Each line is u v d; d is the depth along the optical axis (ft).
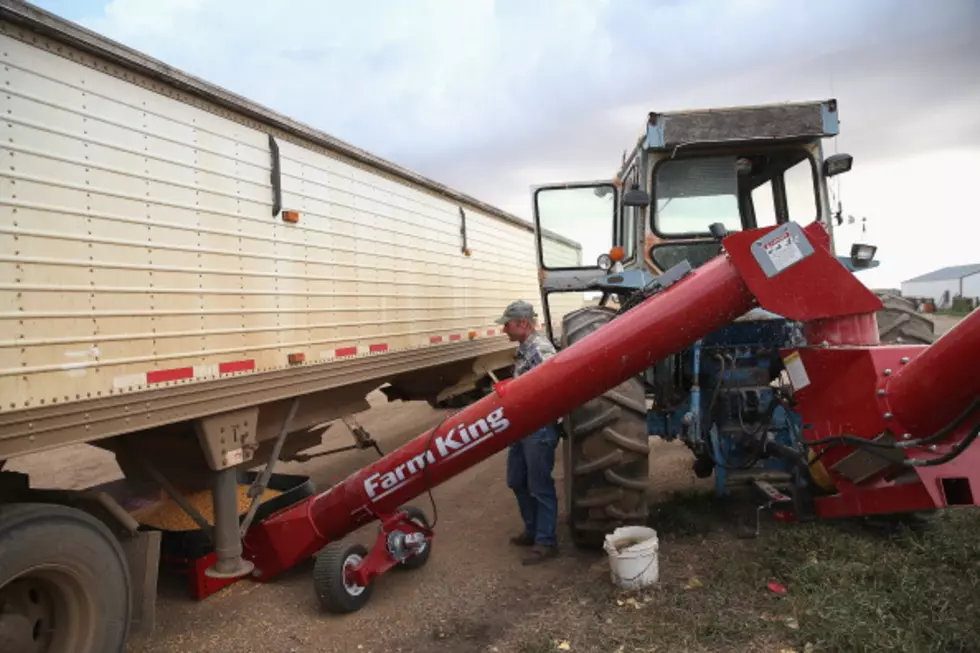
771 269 9.20
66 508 8.16
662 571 11.50
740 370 13.32
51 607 8.35
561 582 11.85
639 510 12.18
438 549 14.11
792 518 10.89
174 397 10.46
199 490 13.47
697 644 9.02
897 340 14.52
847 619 8.84
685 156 14.21
